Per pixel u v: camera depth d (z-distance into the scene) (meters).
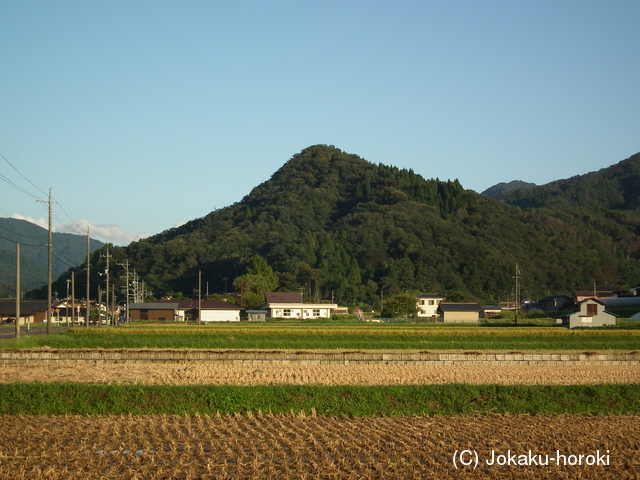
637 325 75.31
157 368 40.81
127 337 55.78
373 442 24.50
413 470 21.14
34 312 104.38
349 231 171.12
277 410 29.84
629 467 21.89
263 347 52.81
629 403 32.81
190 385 32.56
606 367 43.91
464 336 60.66
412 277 146.38
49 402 29.94
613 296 116.00
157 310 101.69
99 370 39.69
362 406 30.55
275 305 103.75
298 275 141.25
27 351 46.50
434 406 31.34
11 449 23.48
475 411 30.94
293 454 23.06
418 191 195.62
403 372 39.50
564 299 116.50
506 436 25.75
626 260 185.25
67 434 25.48
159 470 20.55
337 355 46.16
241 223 189.88
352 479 20.20
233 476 20.47
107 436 25.33
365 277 149.62
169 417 28.88
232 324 83.31
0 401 29.73
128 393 30.56
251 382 34.72
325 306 105.31
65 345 51.91
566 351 50.53
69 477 20.03
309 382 35.03
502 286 147.62
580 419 29.59
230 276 152.12
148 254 167.25
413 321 97.81
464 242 159.38
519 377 38.38
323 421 28.23
